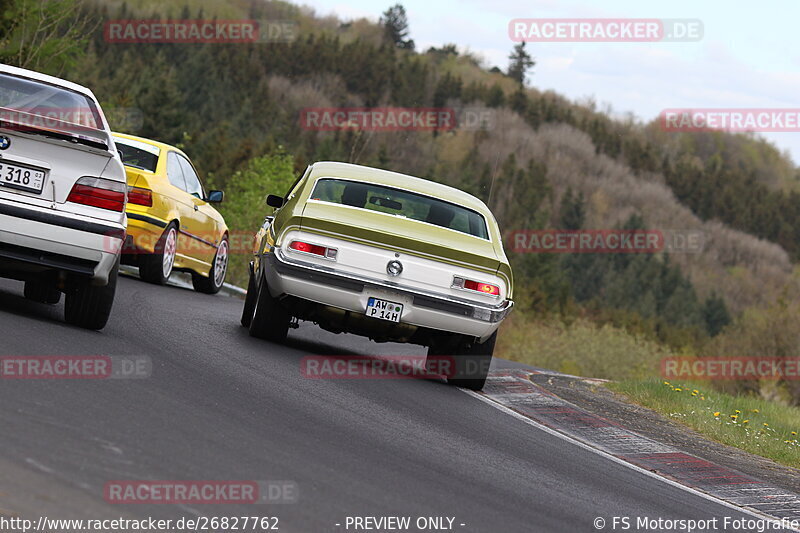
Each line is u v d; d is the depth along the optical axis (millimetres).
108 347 26484
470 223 35031
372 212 34000
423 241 32500
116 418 18531
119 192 28000
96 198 27641
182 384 23250
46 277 28375
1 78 29688
